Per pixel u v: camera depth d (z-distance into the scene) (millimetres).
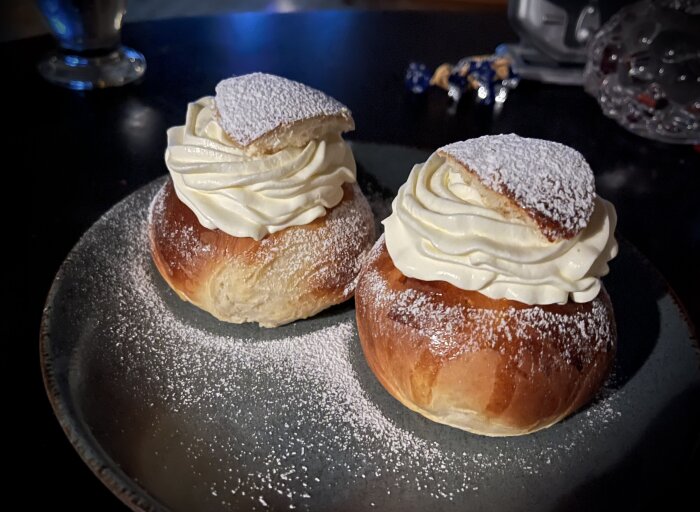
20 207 275
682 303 238
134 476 174
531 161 186
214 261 217
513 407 181
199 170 219
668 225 293
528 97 391
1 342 214
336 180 230
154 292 230
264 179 216
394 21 454
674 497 185
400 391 194
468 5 670
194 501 172
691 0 364
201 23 433
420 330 186
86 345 210
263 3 696
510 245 180
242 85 229
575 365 183
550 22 405
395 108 369
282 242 220
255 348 218
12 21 601
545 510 175
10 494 174
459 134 353
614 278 236
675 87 347
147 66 386
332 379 209
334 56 411
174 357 212
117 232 246
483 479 182
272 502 174
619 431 193
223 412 196
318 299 224
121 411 193
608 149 349
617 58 364
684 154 349
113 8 374
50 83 365
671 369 206
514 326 181
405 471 184
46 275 242
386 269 201
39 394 199
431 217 187
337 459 186
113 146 319
